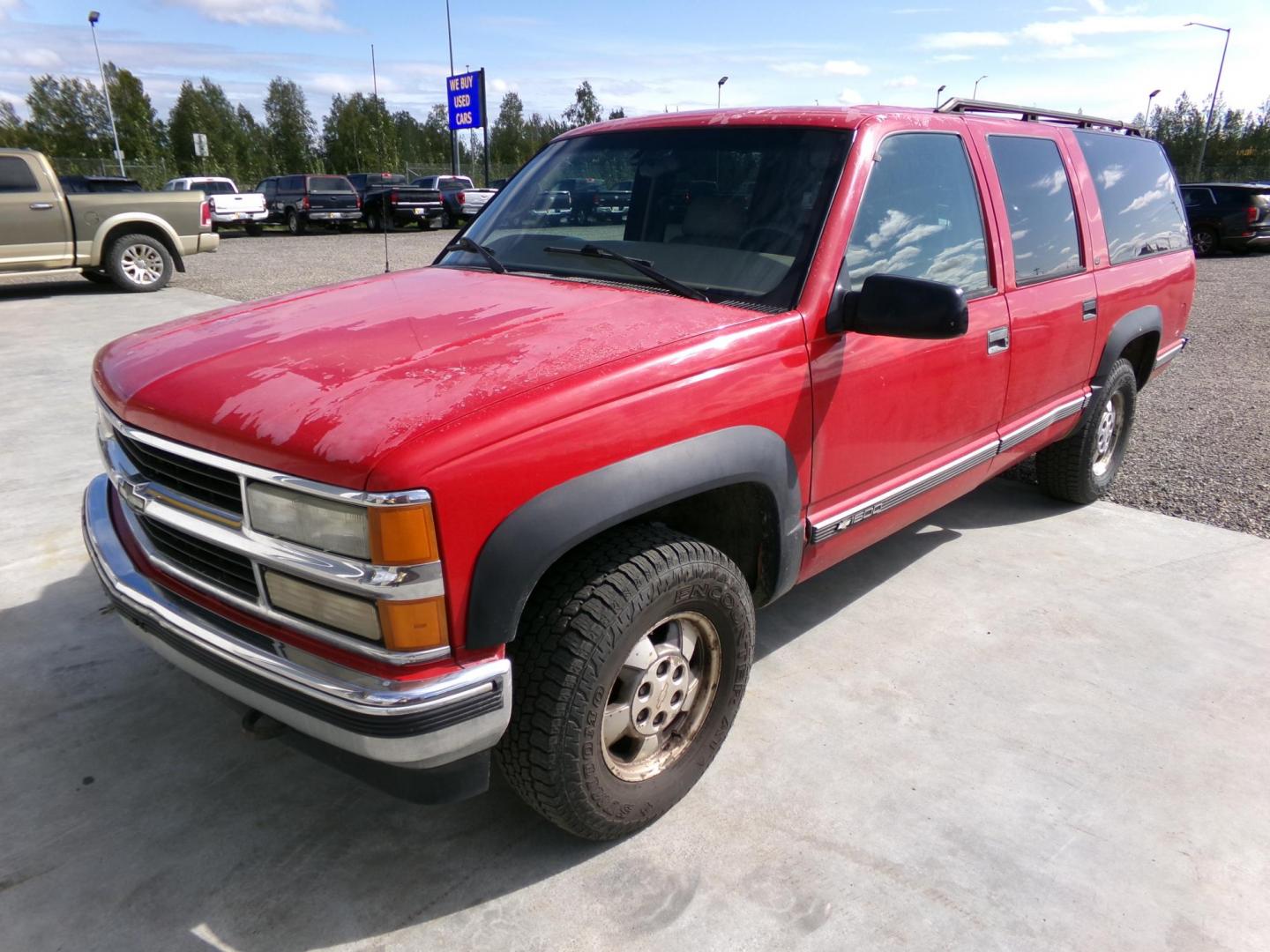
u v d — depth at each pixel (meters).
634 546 2.22
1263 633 3.61
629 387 2.13
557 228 3.20
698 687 2.57
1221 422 6.68
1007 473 5.51
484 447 1.87
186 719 2.96
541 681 2.09
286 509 1.90
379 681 1.89
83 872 2.32
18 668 3.20
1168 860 2.43
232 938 2.13
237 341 2.40
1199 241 19.56
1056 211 3.93
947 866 2.39
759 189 2.87
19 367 7.77
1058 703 3.12
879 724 2.99
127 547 2.45
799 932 2.17
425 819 2.54
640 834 2.49
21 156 11.90
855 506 2.96
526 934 2.15
